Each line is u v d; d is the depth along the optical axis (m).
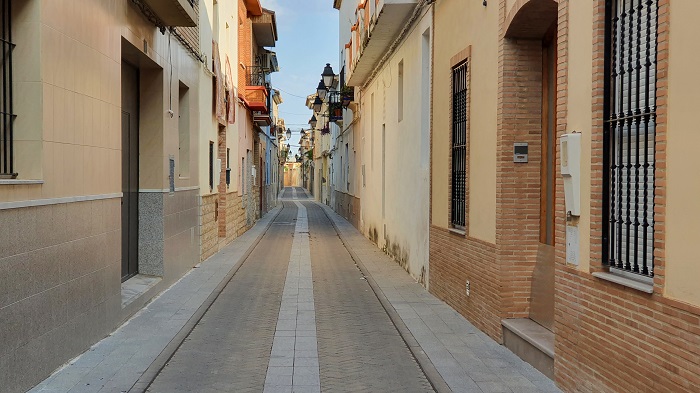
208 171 15.41
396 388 5.90
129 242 10.23
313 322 8.62
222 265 14.06
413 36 12.85
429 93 11.70
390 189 16.11
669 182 4.10
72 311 6.45
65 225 6.23
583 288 5.27
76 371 6.10
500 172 7.34
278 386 5.92
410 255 13.10
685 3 3.95
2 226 4.97
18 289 5.25
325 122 44.53
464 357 6.82
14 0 5.65
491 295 7.62
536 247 7.31
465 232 8.72
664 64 4.16
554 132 7.04
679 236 3.99
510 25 7.02
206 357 6.85
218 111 16.45
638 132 4.69
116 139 7.90
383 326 8.42
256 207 29.88
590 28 5.24
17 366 5.24
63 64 6.18
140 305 9.15
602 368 4.94
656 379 4.21
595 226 5.10
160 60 10.22
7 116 5.64
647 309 4.32
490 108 7.75
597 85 5.11
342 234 22.73
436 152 10.61
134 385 5.73
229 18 18.91
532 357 6.48
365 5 15.61
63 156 6.19
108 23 7.56
